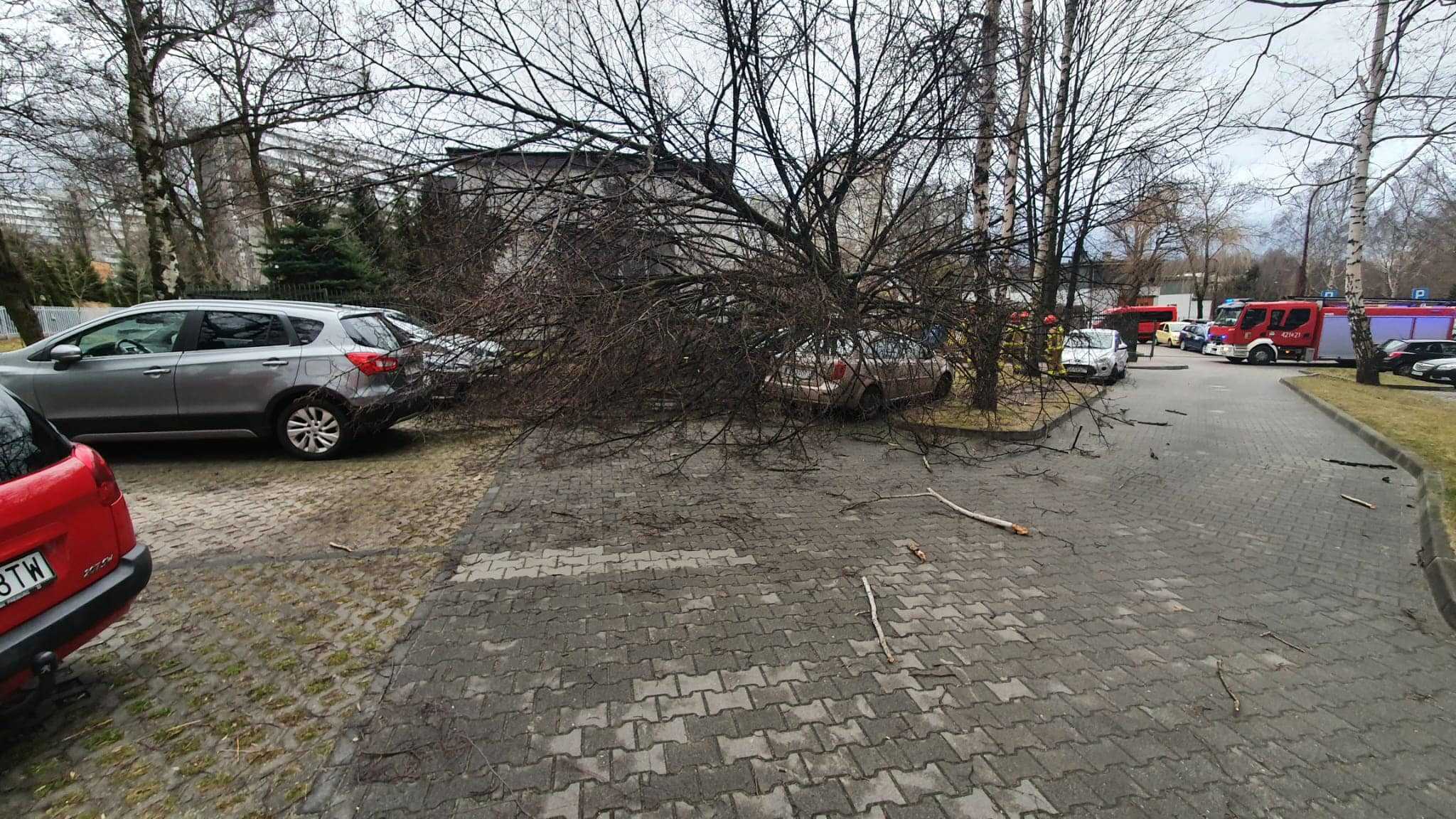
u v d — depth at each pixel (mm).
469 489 5512
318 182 5078
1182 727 2465
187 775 2137
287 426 6242
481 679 2707
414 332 5312
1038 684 2738
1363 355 15984
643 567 3941
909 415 6512
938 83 5805
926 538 4531
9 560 2141
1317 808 2059
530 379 4891
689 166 5379
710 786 2107
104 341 6059
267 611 3299
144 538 4277
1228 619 3414
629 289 4789
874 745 2322
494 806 2002
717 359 4840
